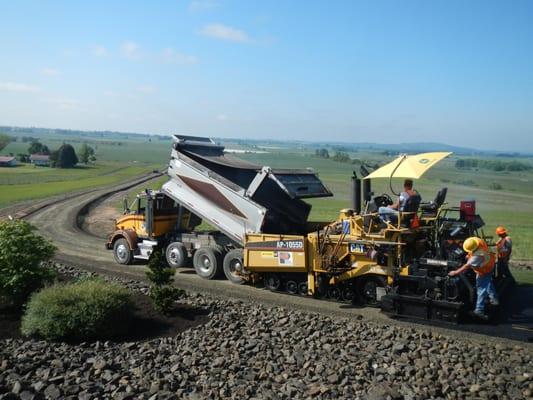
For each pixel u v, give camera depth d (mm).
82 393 7926
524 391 8109
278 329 11305
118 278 16516
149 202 18969
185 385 8359
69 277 16141
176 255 18578
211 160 17469
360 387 8312
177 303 13148
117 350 9891
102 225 33219
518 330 11578
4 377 8414
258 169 17344
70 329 10188
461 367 9094
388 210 13148
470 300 12312
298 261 14586
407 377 8742
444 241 13102
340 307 13695
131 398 7848
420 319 12336
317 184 17000
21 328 10633
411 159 13477
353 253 13742
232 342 10352
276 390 8219
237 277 16312
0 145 176875
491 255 11930
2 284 11852
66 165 129625
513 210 53000
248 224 16188
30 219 34969
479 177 109812
